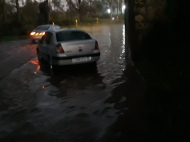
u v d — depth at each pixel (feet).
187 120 14.42
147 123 15.51
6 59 41.98
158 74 23.41
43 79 28.30
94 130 15.30
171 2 28.60
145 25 33.53
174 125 14.16
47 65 36.22
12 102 20.90
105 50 48.93
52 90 23.95
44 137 14.73
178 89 18.78
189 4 27.55
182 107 15.93
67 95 22.29
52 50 30.83
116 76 28.09
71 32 32.58
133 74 28.45
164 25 31.14
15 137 14.88
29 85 25.94
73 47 30.01
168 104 16.92
